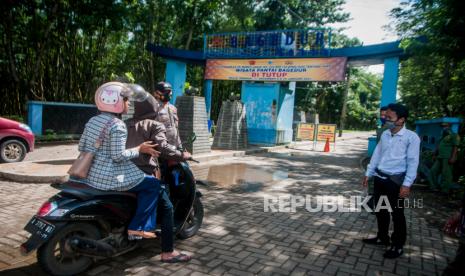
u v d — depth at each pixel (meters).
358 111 49.03
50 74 15.16
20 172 6.34
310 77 12.93
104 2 14.10
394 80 11.44
